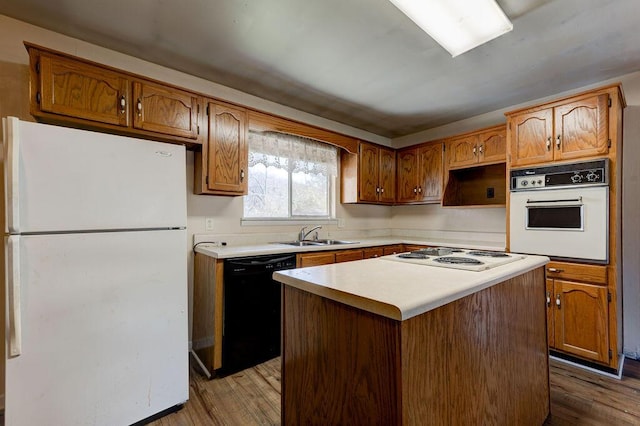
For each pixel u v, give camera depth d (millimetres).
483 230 3518
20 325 1310
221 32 1936
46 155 1376
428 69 2400
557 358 2393
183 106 2197
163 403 1714
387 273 1326
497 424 1285
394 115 3453
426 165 3695
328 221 3662
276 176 3254
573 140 2332
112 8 1718
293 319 1301
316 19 1798
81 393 1458
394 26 1863
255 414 1760
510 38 1966
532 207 2521
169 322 1736
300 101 3057
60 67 1728
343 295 1012
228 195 2646
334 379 1097
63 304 1412
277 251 2471
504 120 3256
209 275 2260
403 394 872
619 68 2369
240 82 2641
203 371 2256
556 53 2150
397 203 4012
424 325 951
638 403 1826
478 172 3578
